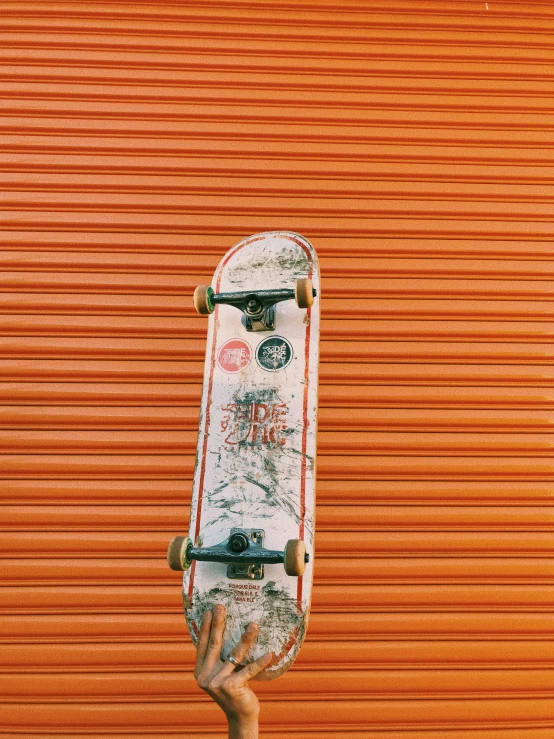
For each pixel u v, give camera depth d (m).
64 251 2.24
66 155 2.30
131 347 2.16
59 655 1.94
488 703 1.95
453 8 2.46
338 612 1.97
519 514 2.06
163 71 2.37
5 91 2.34
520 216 2.33
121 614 1.97
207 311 1.58
